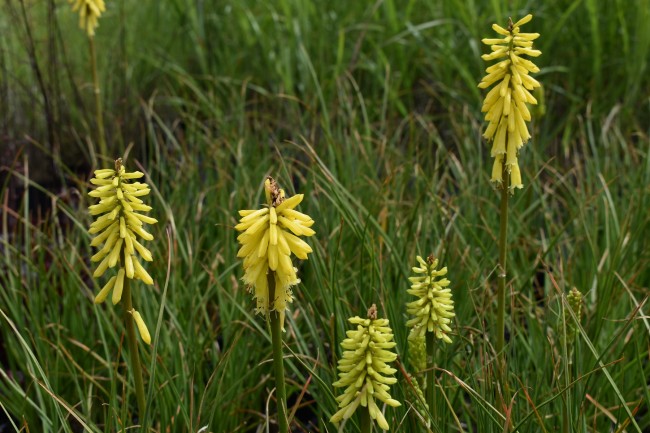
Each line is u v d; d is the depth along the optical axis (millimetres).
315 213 1572
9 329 1428
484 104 1097
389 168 1733
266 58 2363
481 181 1708
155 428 1311
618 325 1428
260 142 2012
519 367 1357
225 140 1854
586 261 1580
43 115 2189
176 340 1340
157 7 2566
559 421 1214
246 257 956
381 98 2324
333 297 1246
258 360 1420
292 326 1312
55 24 2066
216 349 1407
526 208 1718
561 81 2324
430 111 2314
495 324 1359
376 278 1377
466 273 1491
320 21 2381
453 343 1304
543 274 1715
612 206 1526
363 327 941
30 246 1599
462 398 1268
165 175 1765
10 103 2242
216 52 2389
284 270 923
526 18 1068
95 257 990
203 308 1440
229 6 2463
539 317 1477
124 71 2221
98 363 1446
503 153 1094
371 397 950
